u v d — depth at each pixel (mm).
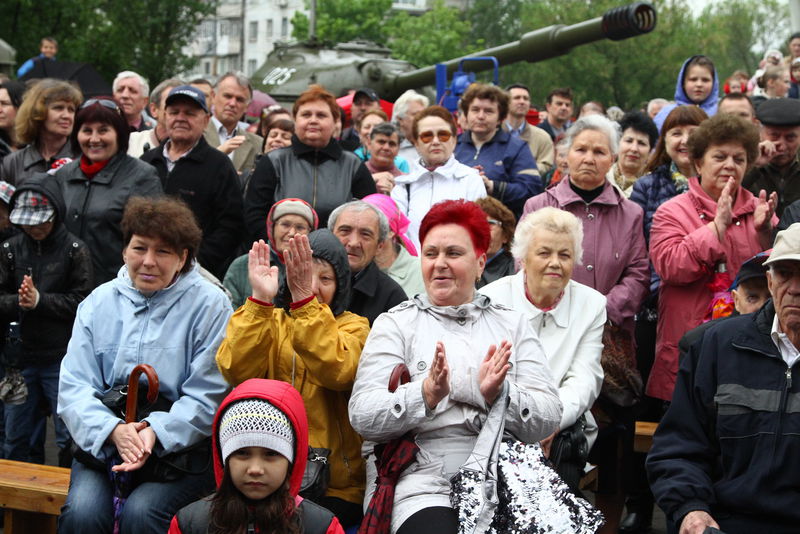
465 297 4531
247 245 6996
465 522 3938
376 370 4375
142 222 4746
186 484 4602
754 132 5945
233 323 4449
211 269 6789
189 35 37219
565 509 4004
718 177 5930
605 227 6094
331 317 4426
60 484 5141
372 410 4211
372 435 4230
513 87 10570
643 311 6492
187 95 6824
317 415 4594
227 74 9523
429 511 4070
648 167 7059
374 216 5348
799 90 10961
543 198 6277
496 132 8188
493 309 4555
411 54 54750
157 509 4480
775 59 12945
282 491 3775
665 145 6902
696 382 4438
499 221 6328
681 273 5820
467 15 72750
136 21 35156
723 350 4391
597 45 46062
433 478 4211
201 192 6809
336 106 6898
